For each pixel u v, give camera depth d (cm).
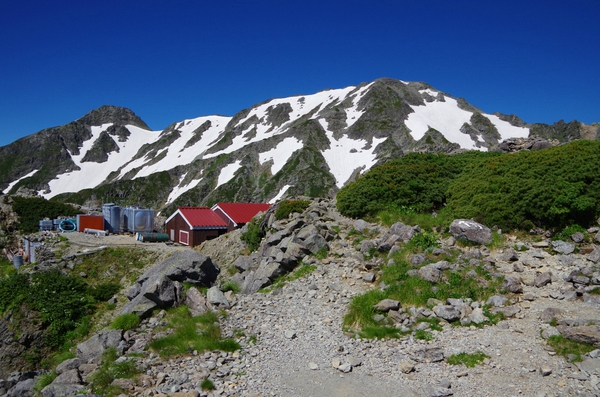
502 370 955
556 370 933
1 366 2194
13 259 4234
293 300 1441
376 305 1266
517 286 1280
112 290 2845
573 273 1297
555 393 859
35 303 2470
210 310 1367
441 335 1130
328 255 1756
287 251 1772
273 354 1101
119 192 17738
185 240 4309
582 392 851
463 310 1207
